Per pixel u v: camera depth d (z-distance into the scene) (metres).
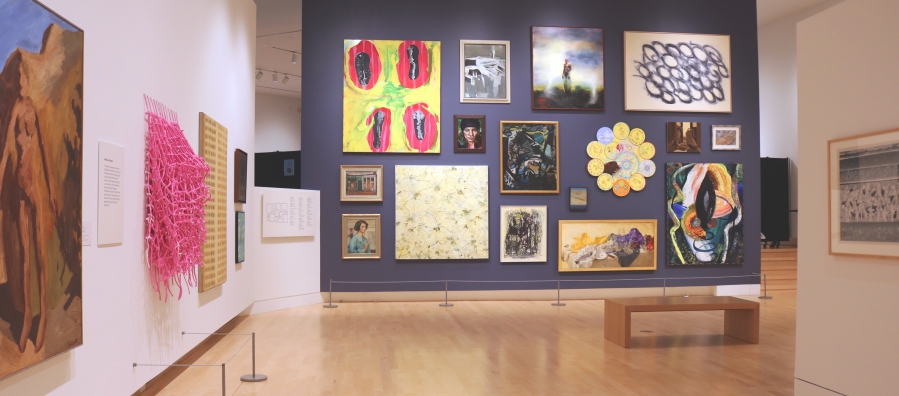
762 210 22.94
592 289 16.91
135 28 7.11
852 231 6.71
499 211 16.67
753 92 17.69
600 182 16.94
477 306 15.76
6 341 4.45
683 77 17.36
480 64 16.73
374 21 16.56
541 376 8.94
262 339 11.65
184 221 8.18
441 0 16.72
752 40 17.73
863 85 6.64
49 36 5.04
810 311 7.35
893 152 6.22
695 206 17.27
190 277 9.07
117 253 6.60
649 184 17.17
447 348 10.84
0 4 4.39
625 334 10.88
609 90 17.11
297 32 20.69
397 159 16.50
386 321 13.64
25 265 4.71
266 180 21.28
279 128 29.91
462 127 16.58
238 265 12.73
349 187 16.36
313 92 16.41
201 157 9.10
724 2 17.66
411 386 8.45
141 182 7.30
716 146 17.42
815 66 7.28
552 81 16.86
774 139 23.91
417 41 16.58
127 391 6.84
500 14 16.86
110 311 6.42
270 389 8.30
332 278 16.39
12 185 4.54
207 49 10.45
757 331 11.20
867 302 6.59
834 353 7.01
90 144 5.96
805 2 21.59
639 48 17.20
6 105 4.46
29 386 4.87
